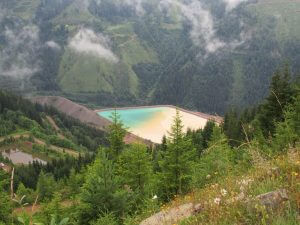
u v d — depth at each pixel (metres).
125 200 16.91
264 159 7.09
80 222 16.81
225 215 4.88
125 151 31.81
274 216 4.34
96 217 16.42
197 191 8.56
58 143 182.25
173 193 23.19
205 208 5.72
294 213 4.22
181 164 25.92
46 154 160.12
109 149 35.03
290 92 34.91
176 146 26.92
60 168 111.88
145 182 26.81
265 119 35.16
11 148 162.12
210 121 86.44
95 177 17.14
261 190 5.46
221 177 9.21
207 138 80.88
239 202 5.00
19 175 102.38
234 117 87.44
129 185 26.56
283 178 5.69
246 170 8.27
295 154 6.53
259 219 4.42
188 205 7.47
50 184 73.94
